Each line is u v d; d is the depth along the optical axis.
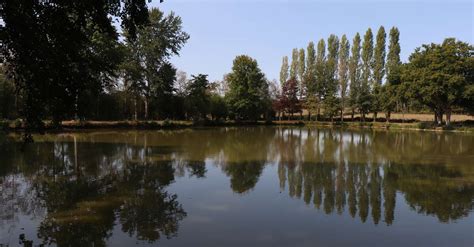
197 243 8.02
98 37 30.25
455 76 44.34
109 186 13.11
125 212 10.12
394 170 17.20
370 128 54.50
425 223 9.58
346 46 76.31
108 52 32.00
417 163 19.42
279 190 13.01
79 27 8.32
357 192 12.89
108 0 8.45
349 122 63.50
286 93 68.62
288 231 8.88
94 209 10.35
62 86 8.34
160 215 9.91
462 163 19.48
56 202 10.95
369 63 70.56
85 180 13.95
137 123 43.78
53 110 8.69
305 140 32.41
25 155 19.98
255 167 17.72
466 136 37.91
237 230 8.89
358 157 21.62
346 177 15.47
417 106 53.81
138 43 46.91
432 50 49.50
